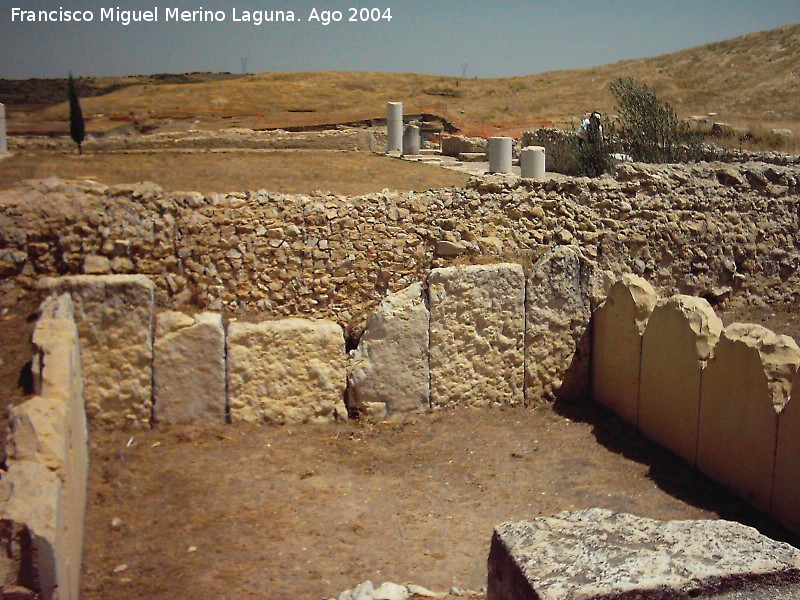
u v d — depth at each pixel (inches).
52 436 208.5
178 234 368.2
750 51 1999.3
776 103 1512.1
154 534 256.8
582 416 377.4
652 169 459.5
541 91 2111.2
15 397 250.2
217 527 262.7
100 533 256.2
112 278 327.9
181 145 956.6
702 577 149.9
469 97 2197.3
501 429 358.9
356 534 263.6
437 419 362.6
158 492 285.7
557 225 426.0
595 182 437.1
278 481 299.1
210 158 754.2
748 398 288.8
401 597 215.5
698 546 160.9
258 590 227.0
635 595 146.7
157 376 330.0
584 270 389.4
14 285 343.9
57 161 682.8
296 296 380.8
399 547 256.2
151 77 2719.0
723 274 469.4
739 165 482.0
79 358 315.0
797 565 154.3
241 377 339.0
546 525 171.2
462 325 367.6
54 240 354.3
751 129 964.6
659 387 342.0
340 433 344.5
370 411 355.9
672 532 167.2
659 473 318.7
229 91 2177.7
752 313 468.8
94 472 297.6
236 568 238.2
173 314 336.8
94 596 221.1
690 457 323.0
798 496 265.7
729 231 468.1
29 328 307.0
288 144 1008.2
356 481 304.8
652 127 678.5
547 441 349.4
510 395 382.3
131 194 369.4
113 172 615.2
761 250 477.1
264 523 267.0
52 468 198.8
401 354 358.0
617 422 369.4
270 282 377.4
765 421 280.2
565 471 320.2
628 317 362.9
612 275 405.7
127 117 1745.8
